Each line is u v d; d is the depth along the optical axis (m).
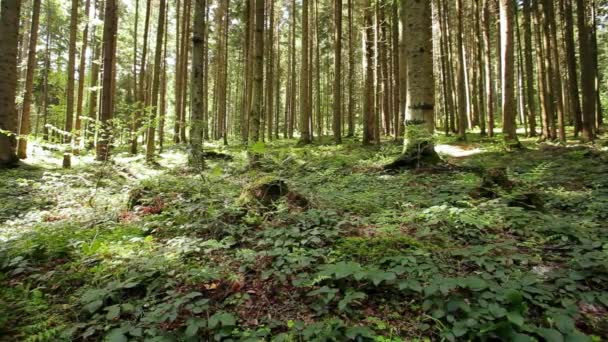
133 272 4.14
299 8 36.81
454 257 4.38
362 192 8.14
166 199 7.19
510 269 4.01
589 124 16.48
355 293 3.52
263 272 4.11
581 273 3.82
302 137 23.75
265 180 6.62
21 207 7.93
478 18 22.03
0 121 12.87
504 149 14.73
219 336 3.19
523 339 2.81
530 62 19.84
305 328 3.25
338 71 20.81
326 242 4.94
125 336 3.22
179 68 26.52
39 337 3.22
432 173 9.55
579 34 16.64
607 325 3.15
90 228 6.18
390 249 4.40
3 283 4.30
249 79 25.30
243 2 26.53
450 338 3.03
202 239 5.23
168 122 8.55
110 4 15.33
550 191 7.54
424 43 10.47
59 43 34.28
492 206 5.93
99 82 21.02
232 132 51.25
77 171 11.99
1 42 12.78
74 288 4.24
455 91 28.97
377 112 19.34
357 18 29.50
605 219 5.75
